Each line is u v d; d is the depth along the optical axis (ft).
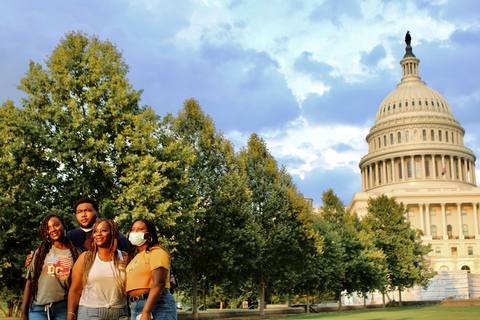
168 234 96.84
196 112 132.67
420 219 442.91
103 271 24.90
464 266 422.82
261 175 153.79
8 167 83.87
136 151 90.99
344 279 198.70
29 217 83.66
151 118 97.60
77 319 25.18
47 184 84.79
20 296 96.53
